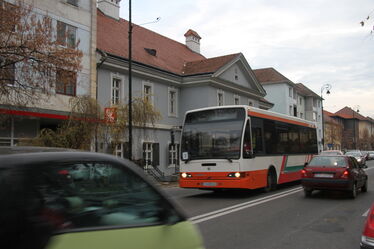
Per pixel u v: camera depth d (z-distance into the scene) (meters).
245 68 35.66
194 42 42.78
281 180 16.06
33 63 13.67
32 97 14.36
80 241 2.39
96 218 2.57
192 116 14.13
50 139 15.70
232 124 13.38
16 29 13.55
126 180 2.91
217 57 33.72
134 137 23.81
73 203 2.49
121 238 2.61
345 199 12.92
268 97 60.06
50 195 2.38
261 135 14.50
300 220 9.08
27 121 18.14
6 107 14.87
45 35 14.15
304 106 70.56
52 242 2.23
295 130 18.17
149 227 2.83
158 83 28.27
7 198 2.15
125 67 24.58
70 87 19.91
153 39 35.44
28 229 2.17
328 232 7.77
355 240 7.11
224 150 13.19
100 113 17.06
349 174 12.79
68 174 2.55
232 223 8.71
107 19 31.25
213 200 12.93
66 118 17.81
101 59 22.25
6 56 12.87
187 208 11.01
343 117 110.56
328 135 75.44
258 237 7.33
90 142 16.72
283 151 16.48
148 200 2.98
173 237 2.98
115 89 24.48
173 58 33.94
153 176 24.56
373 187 17.09
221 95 32.59
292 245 6.74
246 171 13.05
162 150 27.81
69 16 20.31
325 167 13.11
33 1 17.36
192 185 13.56
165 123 28.64
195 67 32.19
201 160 13.45
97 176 2.73
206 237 7.31
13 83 14.01
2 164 2.24
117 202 2.76
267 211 10.39
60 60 14.18
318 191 15.39
